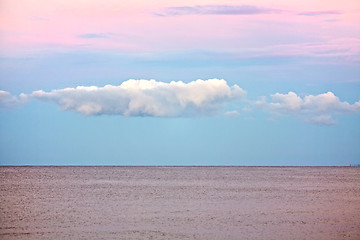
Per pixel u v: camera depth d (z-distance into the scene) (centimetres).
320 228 3919
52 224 4072
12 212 4841
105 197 6562
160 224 4088
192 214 4725
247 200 6181
